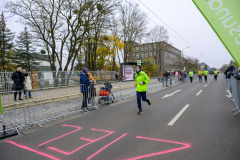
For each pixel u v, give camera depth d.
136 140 3.33
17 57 20.83
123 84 9.63
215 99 7.78
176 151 2.80
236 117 4.70
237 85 5.27
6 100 5.13
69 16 14.98
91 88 6.65
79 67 24.39
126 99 8.98
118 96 8.98
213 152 2.73
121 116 5.28
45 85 10.14
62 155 2.82
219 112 5.34
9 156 2.85
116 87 9.05
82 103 6.25
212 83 17.75
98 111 6.20
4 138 3.70
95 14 15.71
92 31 18.77
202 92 10.55
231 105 6.32
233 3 2.24
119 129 4.04
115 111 6.05
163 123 4.38
